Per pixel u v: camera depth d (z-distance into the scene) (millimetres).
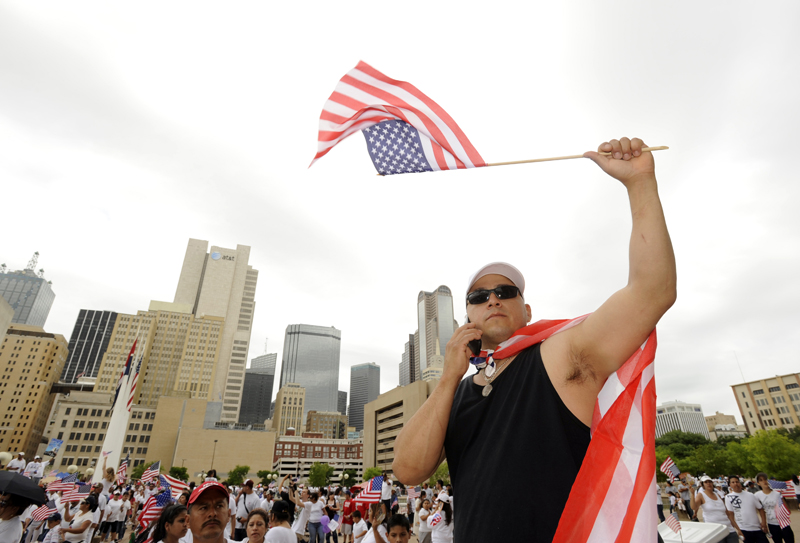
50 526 10945
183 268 186875
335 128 3000
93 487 16406
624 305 1569
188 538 5750
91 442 97500
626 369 1736
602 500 1464
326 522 14133
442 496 9523
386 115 3070
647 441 1578
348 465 141875
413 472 1923
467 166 2707
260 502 11062
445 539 9250
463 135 2840
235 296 184500
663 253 1544
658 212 1639
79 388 136500
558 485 1510
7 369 126688
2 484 5738
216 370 153375
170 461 101125
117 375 130750
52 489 13203
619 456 1547
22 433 120750
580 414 1638
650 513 1446
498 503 1539
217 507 4234
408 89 3068
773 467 47531
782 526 8750
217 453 101125
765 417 110375
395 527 6180
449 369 2004
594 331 1654
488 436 1750
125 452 99062
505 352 1992
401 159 2918
